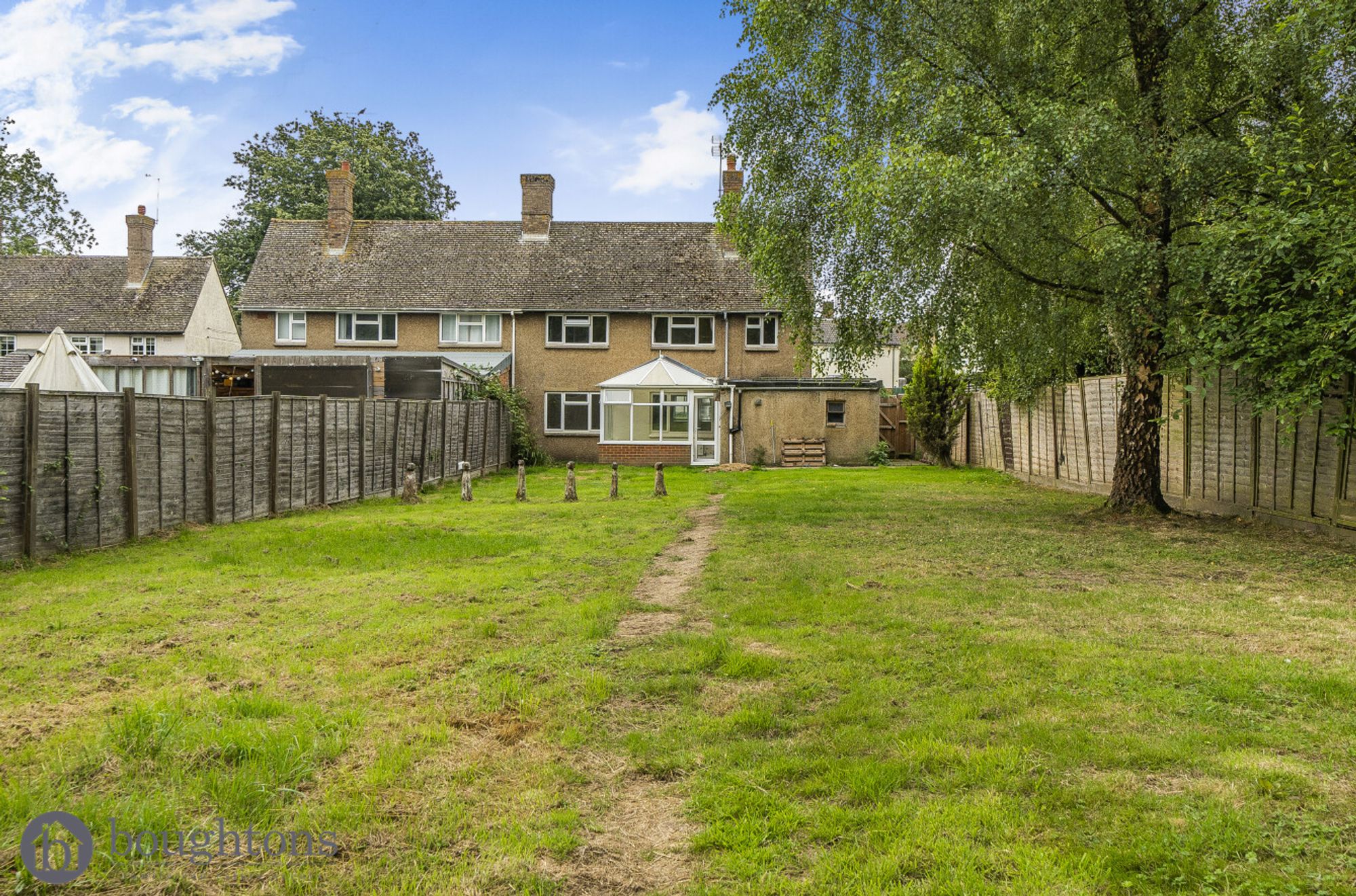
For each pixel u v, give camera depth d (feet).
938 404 88.94
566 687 17.60
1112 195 40.42
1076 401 60.13
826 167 46.75
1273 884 10.05
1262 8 38.68
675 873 11.10
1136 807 12.15
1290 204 31.81
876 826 11.86
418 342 101.04
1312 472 36.60
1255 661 18.45
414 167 149.69
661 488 59.06
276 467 47.62
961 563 31.35
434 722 15.56
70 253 156.46
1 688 16.94
